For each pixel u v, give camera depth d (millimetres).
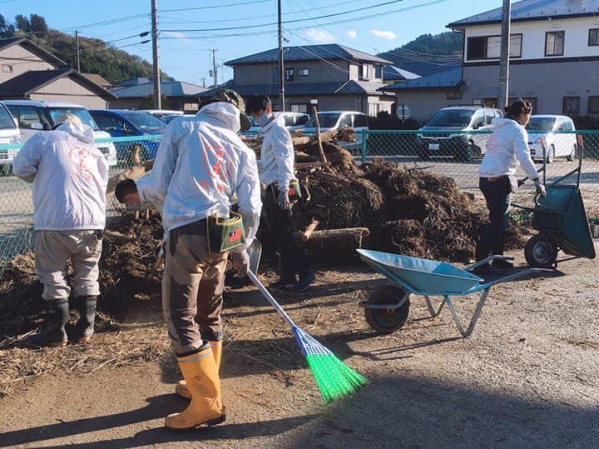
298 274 5961
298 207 6805
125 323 5020
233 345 4562
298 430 3436
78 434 3393
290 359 4348
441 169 15016
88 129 4605
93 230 4508
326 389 3627
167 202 3289
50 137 4395
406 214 7250
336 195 7031
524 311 5285
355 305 5480
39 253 4402
